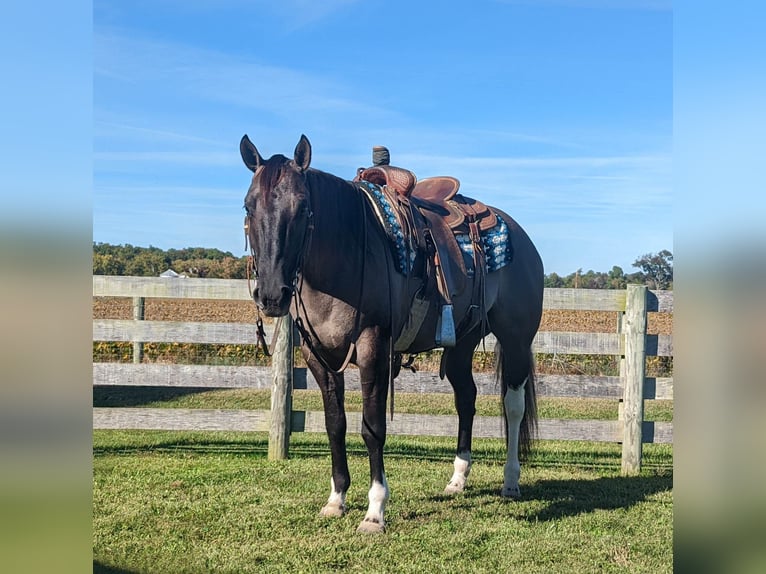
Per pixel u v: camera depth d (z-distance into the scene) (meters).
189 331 5.46
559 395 5.45
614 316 13.71
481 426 5.48
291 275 2.99
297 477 4.67
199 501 4.05
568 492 4.47
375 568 3.04
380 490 3.49
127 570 2.99
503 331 4.44
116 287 5.41
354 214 3.37
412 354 4.32
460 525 3.65
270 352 3.78
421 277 3.65
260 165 3.22
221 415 5.42
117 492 4.24
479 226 4.29
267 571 3.00
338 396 3.65
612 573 3.06
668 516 3.92
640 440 5.25
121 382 5.42
